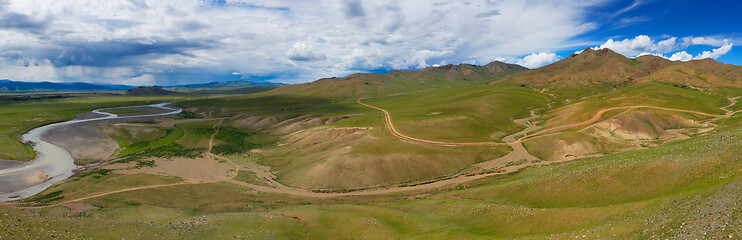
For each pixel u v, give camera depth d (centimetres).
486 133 14675
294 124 18088
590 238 3472
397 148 11281
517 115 18412
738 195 3206
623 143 11700
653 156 6209
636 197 4984
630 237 3256
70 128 17400
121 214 5903
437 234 4634
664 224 3256
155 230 4256
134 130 17262
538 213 4591
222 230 4616
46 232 3519
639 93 19525
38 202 7575
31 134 16375
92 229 3906
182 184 9375
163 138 16112
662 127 12900
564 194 5756
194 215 6128
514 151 12081
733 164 4475
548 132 14088
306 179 9919
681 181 4778
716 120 12725
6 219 3500
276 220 5331
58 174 10738
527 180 6806
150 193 8250
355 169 10100
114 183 9112
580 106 17062
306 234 5044
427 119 15988
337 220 5481
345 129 15262
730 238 2633
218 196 8294
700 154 5250
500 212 5009
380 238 4747
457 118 16050
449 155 11194
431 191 8375
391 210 5988
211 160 12412
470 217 5194
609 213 4025
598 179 5700
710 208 3197
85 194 8106
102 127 17700
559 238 3653
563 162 9131
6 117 19512
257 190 9125
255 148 14525
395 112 19825
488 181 8388
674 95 18825
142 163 11694
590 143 11469
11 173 10675
